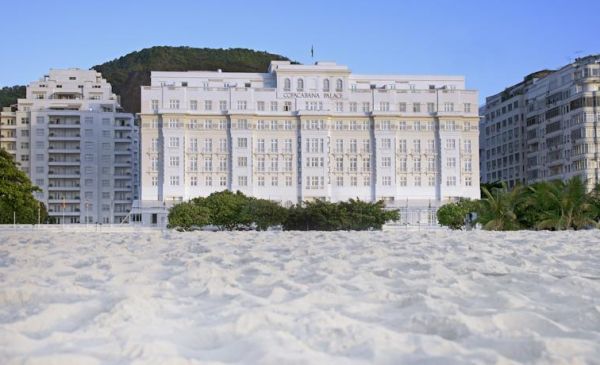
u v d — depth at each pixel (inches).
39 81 7805.1
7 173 4972.9
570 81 6550.2
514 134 7480.3
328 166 6254.9
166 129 6136.8
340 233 2197.3
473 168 6387.8
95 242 1630.2
